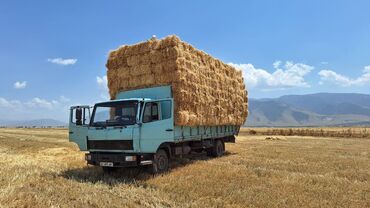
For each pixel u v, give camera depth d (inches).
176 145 568.1
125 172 500.4
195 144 633.0
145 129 470.0
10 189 360.8
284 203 319.0
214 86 660.7
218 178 431.5
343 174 475.8
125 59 594.6
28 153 797.9
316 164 569.0
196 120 577.9
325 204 317.1
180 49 549.0
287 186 387.5
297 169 516.7
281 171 486.6
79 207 310.7
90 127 492.7
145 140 469.7
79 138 507.8
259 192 358.3
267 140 1322.6
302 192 361.4
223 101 701.9
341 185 399.5
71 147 932.0
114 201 329.4
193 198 338.3
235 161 604.7
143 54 572.7
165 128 502.6
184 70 549.0
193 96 569.3
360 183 415.2
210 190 363.9
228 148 884.0
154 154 490.3
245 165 550.3
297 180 424.8
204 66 623.8
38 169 508.1
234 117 768.9
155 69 557.0
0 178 423.5
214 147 703.1
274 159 636.7
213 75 658.2
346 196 346.9
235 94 774.5
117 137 468.1
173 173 475.8
